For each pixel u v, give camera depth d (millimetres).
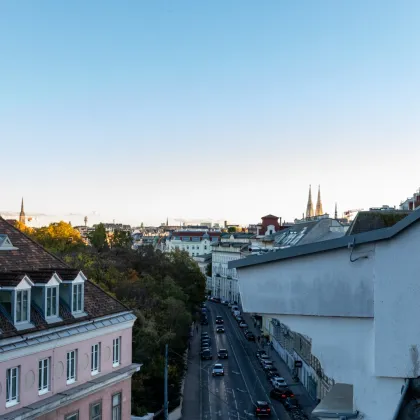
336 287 6207
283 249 6516
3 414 21422
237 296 133625
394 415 5434
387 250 5930
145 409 41625
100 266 61500
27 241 29609
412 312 5809
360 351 6141
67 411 24984
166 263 76000
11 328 22641
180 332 57188
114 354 29359
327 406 6652
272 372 63969
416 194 55000
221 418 48062
